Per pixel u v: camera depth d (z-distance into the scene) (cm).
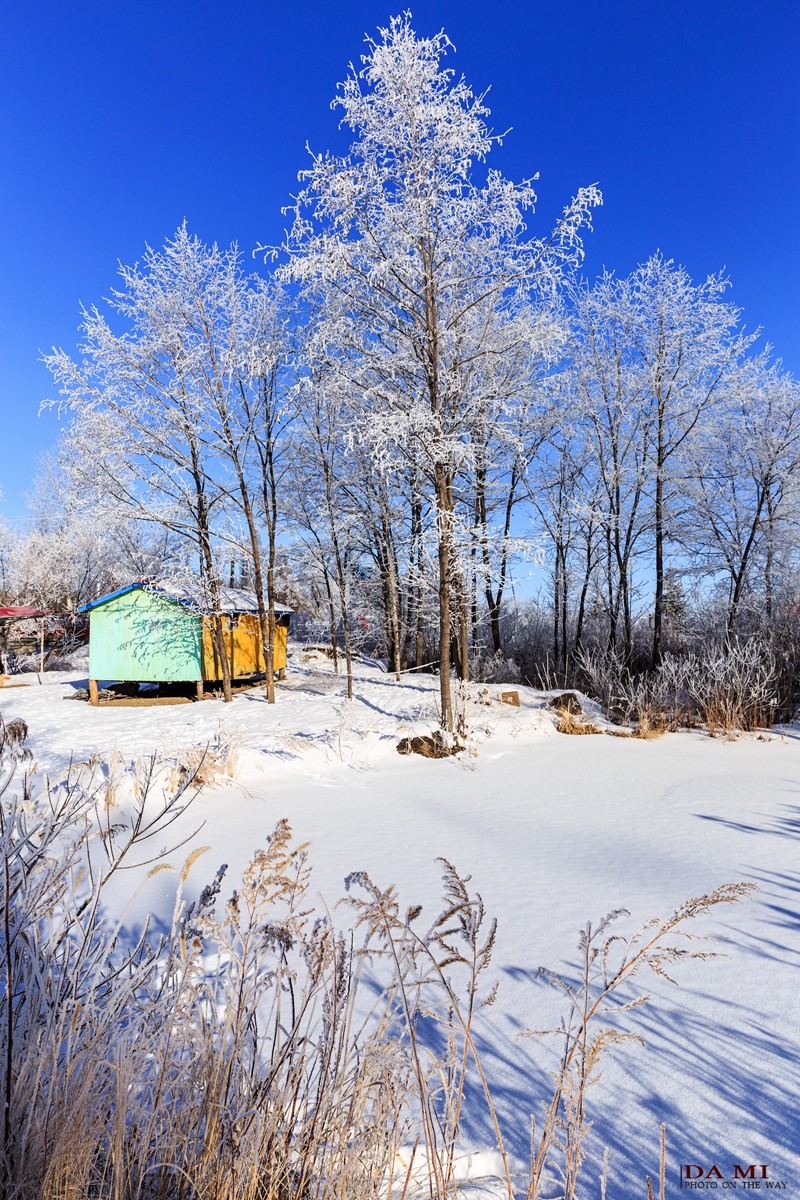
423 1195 183
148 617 1784
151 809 686
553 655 2477
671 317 2003
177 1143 171
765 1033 273
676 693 1398
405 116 1101
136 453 1706
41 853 227
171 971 210
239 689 1995
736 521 2097
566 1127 175
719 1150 209
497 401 1254
